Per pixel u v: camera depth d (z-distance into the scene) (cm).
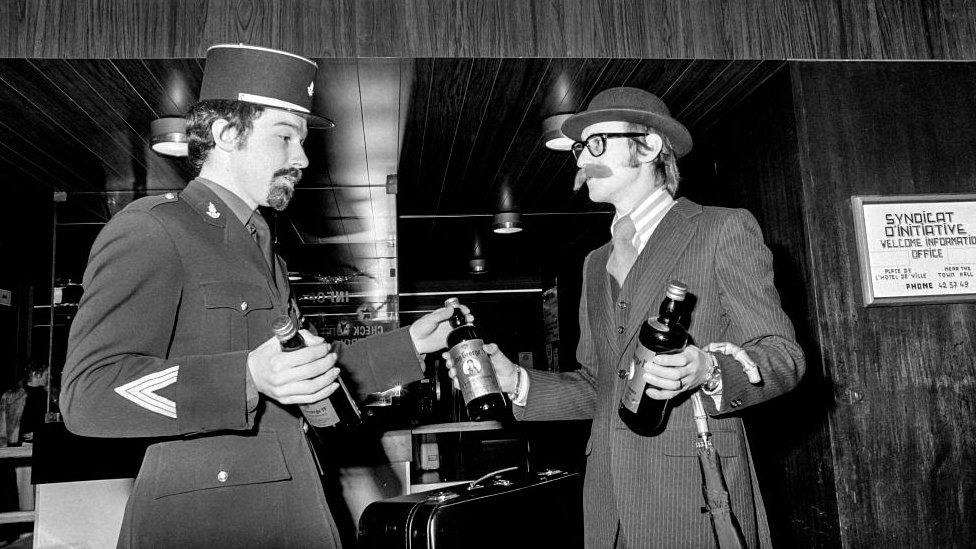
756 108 312
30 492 430
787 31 288
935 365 276
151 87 287
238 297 119
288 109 137
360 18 269
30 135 351
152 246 112
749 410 321
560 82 298
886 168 287
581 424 510
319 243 498
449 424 360
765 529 141
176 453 112
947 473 269
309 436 144
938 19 299
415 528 185
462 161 418
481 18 273
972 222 283
